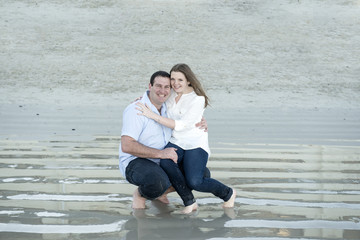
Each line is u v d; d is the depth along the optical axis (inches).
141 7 849.5
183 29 763.4
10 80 568.4
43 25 769.6
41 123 354.0
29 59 649.0
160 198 168.7
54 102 470.6
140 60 650.8
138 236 132.5
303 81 580.7
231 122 362.9
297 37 738.2
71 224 141.5
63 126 341.1
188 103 162.4
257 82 572.1
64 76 589.0
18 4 846.5
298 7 853.2
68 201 163.3
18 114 398.0
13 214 149.3
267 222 143.8
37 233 133.8
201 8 847.1
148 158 161.6
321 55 676.7
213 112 414.9
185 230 137.4
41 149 254.4
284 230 136.9
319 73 613.6
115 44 708.7
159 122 157.9
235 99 489.1
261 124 355.6
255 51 687.7
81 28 764.6
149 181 153.1
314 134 315.3
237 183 187.8
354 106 466.0
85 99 489.4
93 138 292.7
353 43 719.7
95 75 593.9
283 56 673.0
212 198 170.9
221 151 252.5
